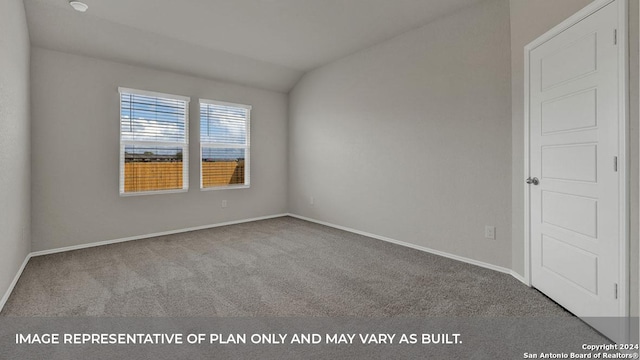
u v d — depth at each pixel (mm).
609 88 1756
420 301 2307
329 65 4793
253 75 5016
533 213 2496
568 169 2084
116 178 4004
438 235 3441
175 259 3305
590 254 1921
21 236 2939
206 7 3123
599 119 1827
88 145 3789
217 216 4969
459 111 3199
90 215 3820
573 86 2025
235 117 5141
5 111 2303
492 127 2943
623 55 1654
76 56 3682
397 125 3838
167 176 4449
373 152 4160
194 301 2305
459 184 3225
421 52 3537
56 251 3568
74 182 3701
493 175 2949
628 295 1660
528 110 2510
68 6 3082
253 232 4531
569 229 2096
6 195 2342
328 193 4930
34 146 3420
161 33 3717
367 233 4293
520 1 2584
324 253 3512
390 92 3908
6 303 2268
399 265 3105
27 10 3029
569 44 2049
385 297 2377
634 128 1621
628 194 1655
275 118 5602
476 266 3062
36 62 3418
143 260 3273
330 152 4859
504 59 2836
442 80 3340
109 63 3910
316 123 5105
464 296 2387
